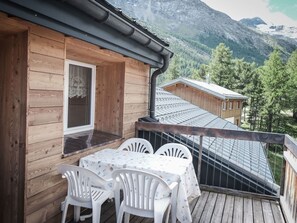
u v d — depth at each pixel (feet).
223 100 52.54
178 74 128.57
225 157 15.21
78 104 13.60
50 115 8.90
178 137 15.55
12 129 8.16
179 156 12.33
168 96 32.73
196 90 53.98
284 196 11.93
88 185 8.61
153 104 17.42
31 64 8.00
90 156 10.82
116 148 13.65
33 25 7.97
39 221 8.68
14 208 8.27
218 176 14.60
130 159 10.61
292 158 10.69
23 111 7.97
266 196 12.85
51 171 9.09
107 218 10.46
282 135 12.42
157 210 8.25
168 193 9.08
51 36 8.74
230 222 10.46
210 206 11.87
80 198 8.81
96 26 8.91
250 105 100.12
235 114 67.26
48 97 8.76
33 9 6.41
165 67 16.49
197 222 10.38
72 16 7.69
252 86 100.32
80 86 13.67
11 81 8.11
